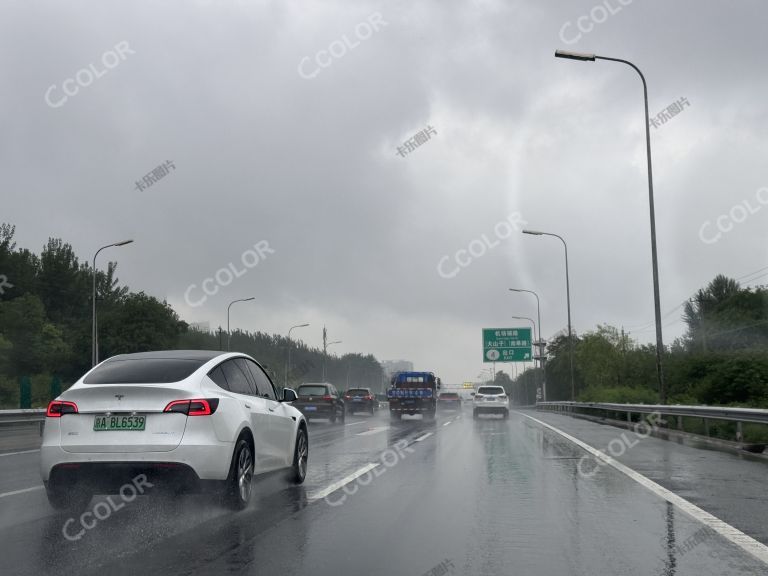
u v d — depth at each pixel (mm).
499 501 8977
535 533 7109
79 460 7445
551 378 102750
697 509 8367
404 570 5777
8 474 12148
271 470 9211
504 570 5773
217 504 7953
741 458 14117
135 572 5730
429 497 9305
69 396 7699
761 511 8242
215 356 8695
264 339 123062
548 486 10258
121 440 7469
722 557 6156
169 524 7598
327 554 6289
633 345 77562
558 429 24797
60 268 92438
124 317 77812
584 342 77375
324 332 89375
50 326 80000
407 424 29875
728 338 68250
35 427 28781
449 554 6285
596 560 6070
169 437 7457
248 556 6223
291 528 7371
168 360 8352
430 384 38844
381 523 7625
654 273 25250
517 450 16062
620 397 40906
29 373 74562
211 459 7523
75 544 6699
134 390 7559
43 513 8281
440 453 15414
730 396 32500
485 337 63656
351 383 160000
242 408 8320
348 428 26500
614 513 8148
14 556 6254
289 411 10125
